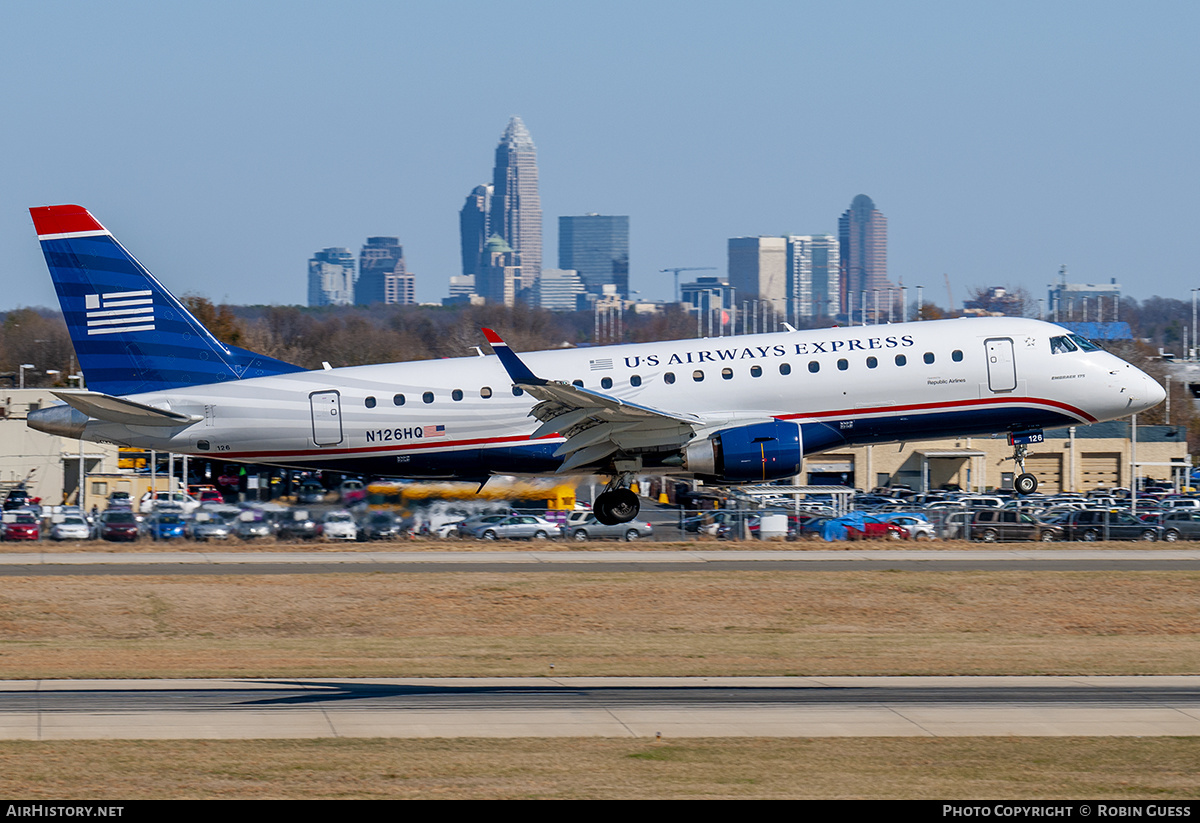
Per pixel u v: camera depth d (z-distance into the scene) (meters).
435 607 136.50
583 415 147.88
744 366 155.25
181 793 59.22
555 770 64.19
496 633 125.75
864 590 144.62
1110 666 104.38
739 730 74.94
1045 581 150.00
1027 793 60.66
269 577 152.75
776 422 152.38
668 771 64.19
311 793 59.47
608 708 82.12
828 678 97.44
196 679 95.44
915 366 154.25
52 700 84.88
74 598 140.12
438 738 71.69
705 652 113.19
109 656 111.06
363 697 86.38
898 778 63.28
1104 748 70.12
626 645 117.69
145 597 140.75
